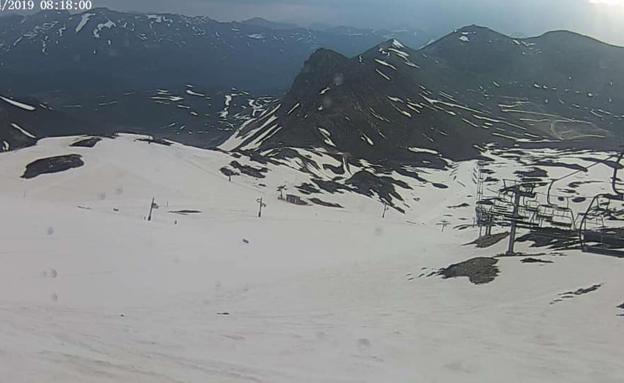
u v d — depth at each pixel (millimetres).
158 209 61469
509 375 9641
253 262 34531
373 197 100125
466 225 74688
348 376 9289
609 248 20734
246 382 8227
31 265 27438
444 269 21969
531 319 13750
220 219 57438
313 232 52125
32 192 70812
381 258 30422
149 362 8828
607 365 10031
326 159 119938
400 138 150500
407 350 11453
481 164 130250
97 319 13656
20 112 154250
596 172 113812
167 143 103938
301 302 19375
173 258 33469
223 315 16141
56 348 9031
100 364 8203
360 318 15469
